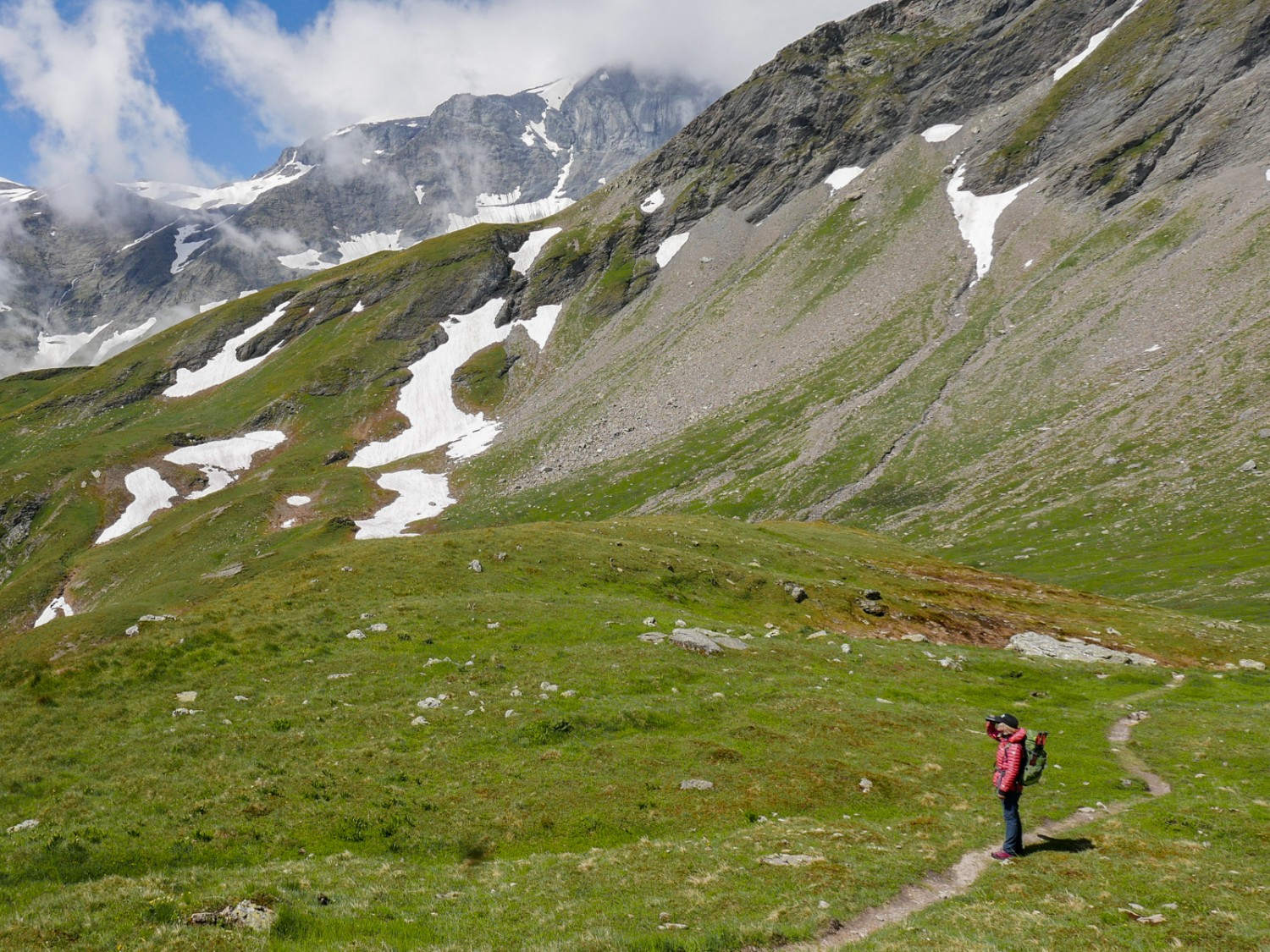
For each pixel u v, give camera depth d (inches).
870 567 3181.6
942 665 1932.8
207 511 7234.3
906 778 1152.8
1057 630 2573.8
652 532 3107.8
